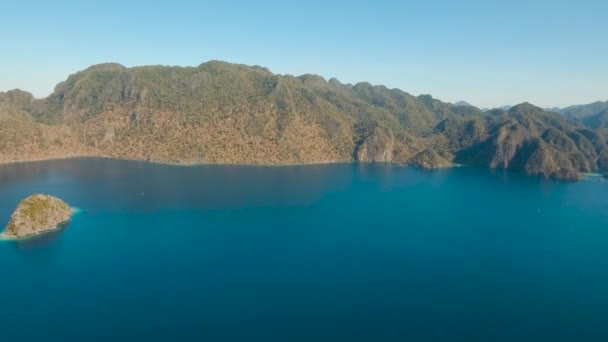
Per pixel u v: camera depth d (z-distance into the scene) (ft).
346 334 394.11
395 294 473.67
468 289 489.67
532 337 395.75
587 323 420.77
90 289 474.49
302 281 501.97
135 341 380.37
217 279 504.02
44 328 399.03
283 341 381.19
